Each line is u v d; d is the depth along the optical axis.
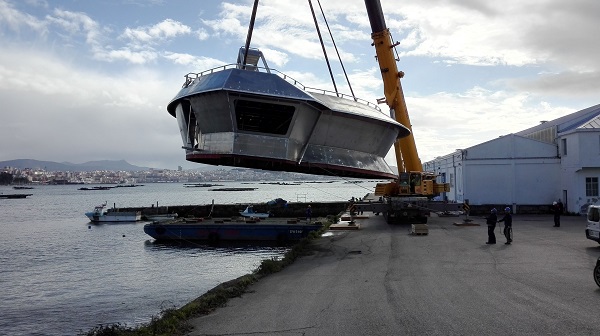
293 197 156.12
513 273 14.41
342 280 14.20
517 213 39.69
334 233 27.59
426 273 14.79
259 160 19.83
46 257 38.31
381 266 16.36
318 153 20.06
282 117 19.05
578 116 40.97
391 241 23.22
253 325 9.80
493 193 40.25
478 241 22.64
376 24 28.69
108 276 29.77
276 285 13.91
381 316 10.00
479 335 8.51
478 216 38.75
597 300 10.81
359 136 21.31
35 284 27.78
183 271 30.50
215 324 10.04
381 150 23.03
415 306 10.75
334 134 20.39
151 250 40.47
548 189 39.59
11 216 90.38
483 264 16.20
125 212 69.31
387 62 28.72
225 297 12.45
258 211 70.56
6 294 25.27
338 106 19.80
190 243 43.56
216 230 43.44
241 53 19.39
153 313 20.56
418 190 31.97
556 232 25.86
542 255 17.91
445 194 49.41
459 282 13.27
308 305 11.28
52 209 114.25
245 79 17.83
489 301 10.98
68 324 19.64
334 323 9.63
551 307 10.27
